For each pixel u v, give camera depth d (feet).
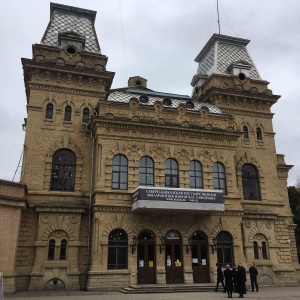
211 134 100.42
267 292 78.54
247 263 98.12
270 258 101.45
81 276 85.66
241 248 93.35
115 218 86.12
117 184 89.56
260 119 118.32
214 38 134.51
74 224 88.38
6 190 75.20
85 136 99.04
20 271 82.58
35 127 95.66
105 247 83.20
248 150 112.78
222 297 64.90
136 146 93.35
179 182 93.97
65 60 105.09
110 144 91.35
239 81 121.90
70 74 102.12
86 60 107.55
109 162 89.86
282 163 119.75
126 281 81.92
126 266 83.92
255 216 103.09
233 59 131.95
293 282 101.19
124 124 93.20
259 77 128.16
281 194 116.26
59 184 93.45
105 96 105.50
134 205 84.28
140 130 94.73
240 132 102.58
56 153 96.02
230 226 94.38
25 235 85.40
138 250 85.92
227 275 66.33
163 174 93.30
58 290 81.00
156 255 86.07
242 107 117.50
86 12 121.19
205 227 91.81
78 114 100.48
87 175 95.50
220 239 93.25
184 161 96.22
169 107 101.91
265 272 99.19
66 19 118.11
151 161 94.12
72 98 101.50
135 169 91.40
